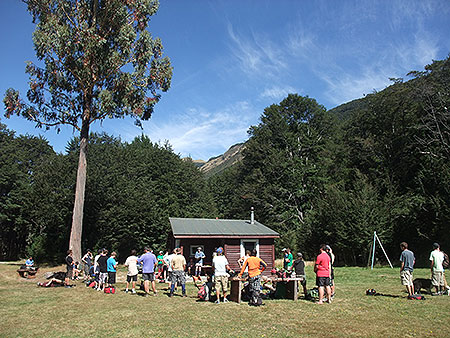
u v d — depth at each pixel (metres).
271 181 42.41
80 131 22.55
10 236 45.19
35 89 21.88
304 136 44.19
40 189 33.53
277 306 9.80
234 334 7.04
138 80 23.70
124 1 23.09
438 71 31.06
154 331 7.33
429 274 17.78
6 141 47.78
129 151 48.47
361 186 28.23
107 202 36.00
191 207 47.91
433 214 25.39
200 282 16.86
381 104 35.62
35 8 21.47
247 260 10.36
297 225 38.72
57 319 8.52
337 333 7.02
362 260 26.98
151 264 12.49
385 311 8.96
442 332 7.02
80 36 21.20
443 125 29.22
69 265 15.82
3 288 14.23
